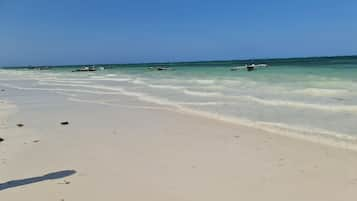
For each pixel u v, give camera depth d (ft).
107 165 23.73
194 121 39.27
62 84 110.01
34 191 19.21
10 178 21.31
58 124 39.50
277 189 19.01
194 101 54.60
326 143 27.63
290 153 25.46
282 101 48.70
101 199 18.20
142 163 24.09
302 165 22.75
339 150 25.66
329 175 20.75
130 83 101.50
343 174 20.81
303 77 88.74
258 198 17.95
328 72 104.37
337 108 41.42
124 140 31.01
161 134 33.19
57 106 55.83
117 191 19.22
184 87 77.46
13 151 27.45
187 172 22.06
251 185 19.67
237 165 23.17
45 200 18.06
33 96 72.95
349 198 17.57
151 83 96.53
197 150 27.12
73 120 42.19
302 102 46.88
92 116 45.06
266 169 22.22
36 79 153.48
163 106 51.96
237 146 27.94
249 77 100.58
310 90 58.44
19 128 37.01
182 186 19.76
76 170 22.72
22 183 20.40
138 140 30.91
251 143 28.71
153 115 44.37
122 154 26.43
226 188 19.35
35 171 22.57
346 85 63.62
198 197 18.26
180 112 45.73
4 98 69.46
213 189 19.26
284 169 22.09
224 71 153.07
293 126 33.86
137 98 63.36
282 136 30.58
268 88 65.62
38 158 25.46
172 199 18.10
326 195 18.02
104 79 130.41
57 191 19.22
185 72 165.27
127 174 21.89
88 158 25.43
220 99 55.11
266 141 29.17
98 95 71.51
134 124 38.73
